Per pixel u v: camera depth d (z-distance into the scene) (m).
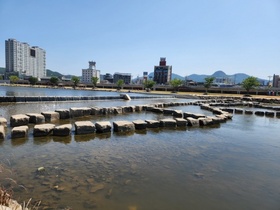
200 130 11.15
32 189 4.43
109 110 15.45
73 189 4.52
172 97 41.81
